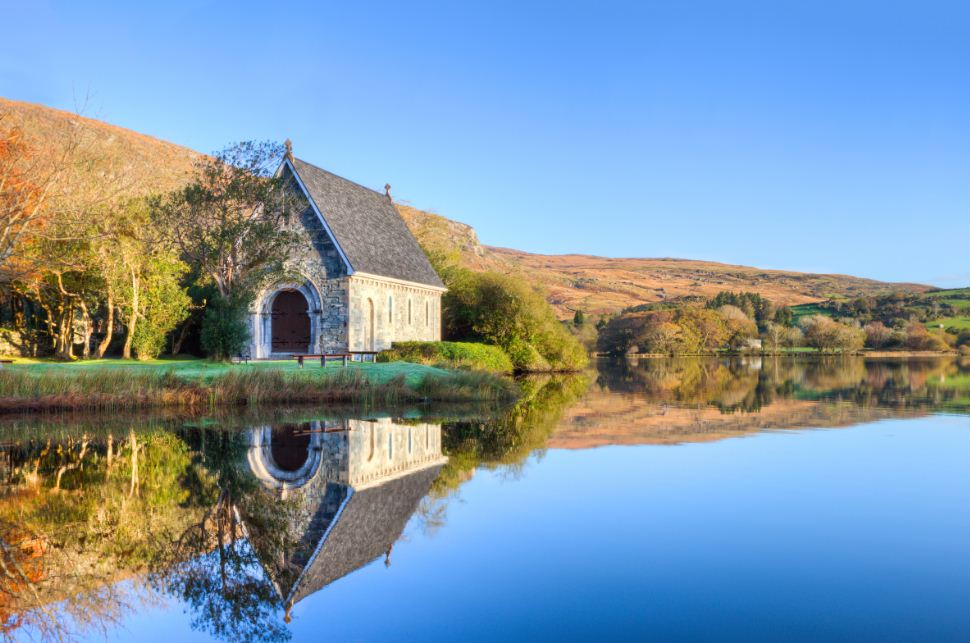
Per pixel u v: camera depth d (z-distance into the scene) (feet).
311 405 79.15
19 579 25.98
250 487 39.45
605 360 244.42
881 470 42.42
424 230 180.24
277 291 109.40
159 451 50.14
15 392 70.79
